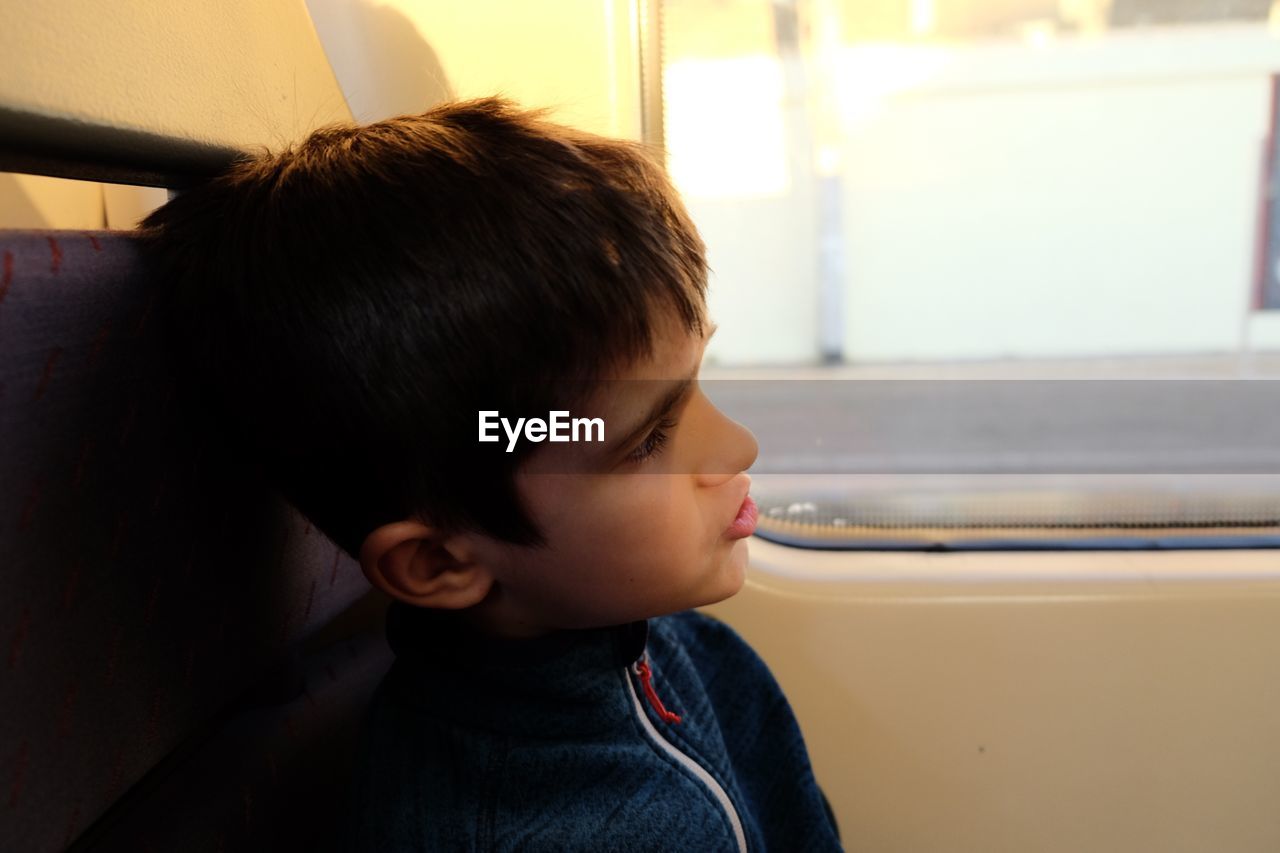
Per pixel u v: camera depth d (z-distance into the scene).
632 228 0.39
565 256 0.37
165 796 0.44
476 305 0.36
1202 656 0.74
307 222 0.38
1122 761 0.74
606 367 0.38
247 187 0.41
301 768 0.51
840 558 0.79
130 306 0.36
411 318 0.36
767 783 0.62
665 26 0.71
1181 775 0.74
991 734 0.75
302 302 0.37
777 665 0.76
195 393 0.41
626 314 0.38
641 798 0.46
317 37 0.57
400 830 0.42
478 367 0.37
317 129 0.47
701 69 0.79
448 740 0.45
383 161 0.40
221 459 0.42
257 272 0.38
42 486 0.32
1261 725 0.73
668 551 0.44
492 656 0.45
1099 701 0.74
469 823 0.42
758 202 0.95
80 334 0.33
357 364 0.37
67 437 0.33
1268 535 0.80
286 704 0.54
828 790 0.76
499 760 0.44
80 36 0.34
